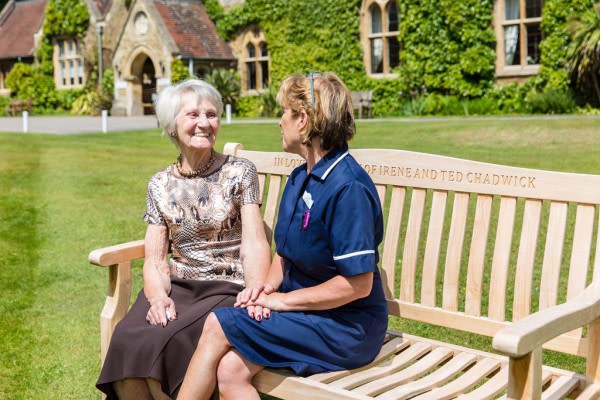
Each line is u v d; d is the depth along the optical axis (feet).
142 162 42.63
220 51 101.24
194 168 11.09
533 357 7.63
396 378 9.15
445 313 10.62
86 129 73.72
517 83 77.30
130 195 31.22
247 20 99.55
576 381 9.16
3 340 14.87
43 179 36.37
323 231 9.34
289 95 9.52
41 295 17.81
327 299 9.20
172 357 9.68
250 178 11.00
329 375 9.19
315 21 92.63
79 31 118.93
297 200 9.71
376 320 9.65
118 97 108.88
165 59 98.84
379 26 88.79
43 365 13.69
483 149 43.27
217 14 103.40
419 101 81.66
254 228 10.77
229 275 10.84
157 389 9.71
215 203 10.87
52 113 122.11
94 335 15.21
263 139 53.57
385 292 11.18
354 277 9.08
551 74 73.82
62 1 119.85
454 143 46.44
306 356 9.25
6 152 48.75
